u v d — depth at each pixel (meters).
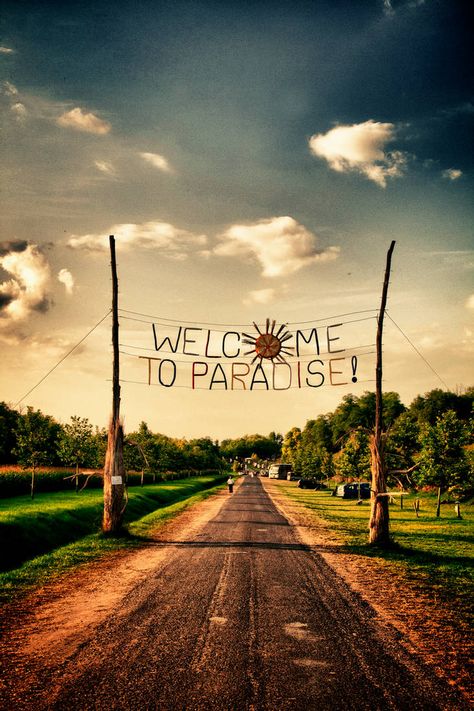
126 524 19.97
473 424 25.86
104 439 41.03
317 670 5.64
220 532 17.59
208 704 4.75
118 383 17.42
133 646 6.28
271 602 8.47
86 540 15.54
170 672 5.48
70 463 32.22
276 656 6.03
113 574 10.65
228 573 10.79
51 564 11.70
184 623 7.23
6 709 4.58
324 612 7.97
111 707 4.65
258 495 41.94
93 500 24.61
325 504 33.41
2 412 53.94
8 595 8.87
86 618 7.47
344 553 13.81
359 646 6.47
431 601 8.88
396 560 12.89
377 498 15.34
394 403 91.31
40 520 16.27
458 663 5.98
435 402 77.38
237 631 6.92
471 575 11.17
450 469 24.73
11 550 12.96
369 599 8.90
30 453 26.11
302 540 16.08
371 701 4.91
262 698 4.90
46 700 4.78
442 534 18.09
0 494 27.09
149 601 8.44
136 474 47.44
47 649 6.17
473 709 4.80
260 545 14.81
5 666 5.62
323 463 58.94
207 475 96.88
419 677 5.53
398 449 32.31
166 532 17.50
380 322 16.36
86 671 5.48
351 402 99.81
